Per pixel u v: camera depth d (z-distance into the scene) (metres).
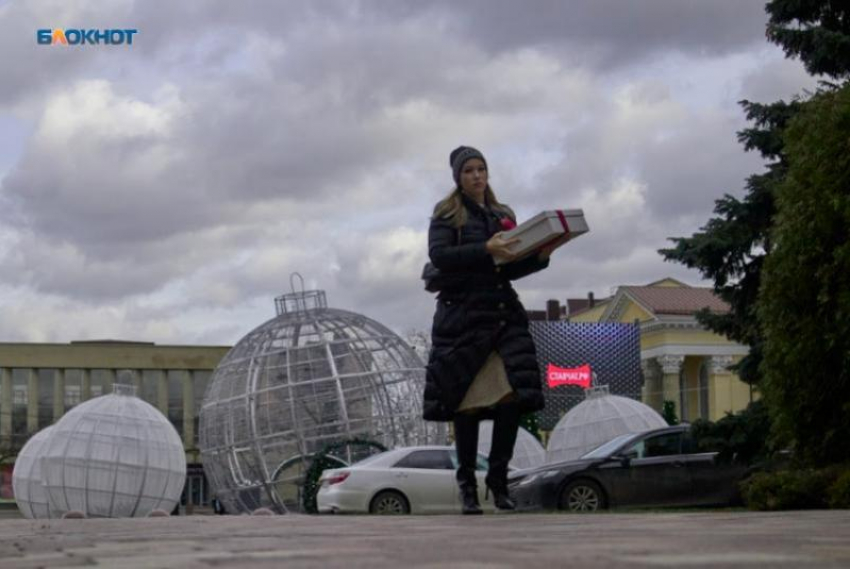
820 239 10.91
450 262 7.19
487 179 7.49
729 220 19.88
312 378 36.38
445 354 7.29
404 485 20.00
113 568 3.01
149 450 37.16
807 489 10.67
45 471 36.53
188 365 74.88
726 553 3.21
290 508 35.41
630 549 3.39
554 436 39.16
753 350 19.80
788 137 11.90
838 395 10.94
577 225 7.03
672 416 50.41
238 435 36.25
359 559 3.14
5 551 3.98
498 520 6.36
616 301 71.25
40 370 74.69
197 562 3.16
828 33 18.69
